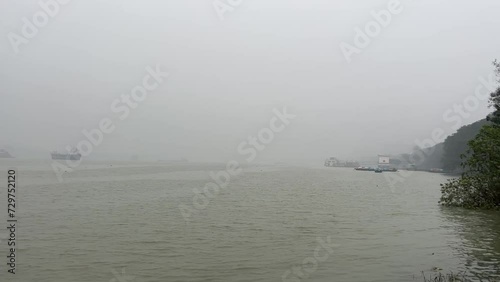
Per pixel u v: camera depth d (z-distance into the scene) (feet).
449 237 66.23
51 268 47.52
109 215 93.35
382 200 135.03
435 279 42.16
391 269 46.70
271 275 44.93
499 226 77.61
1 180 215.51
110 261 50.90
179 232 71.56
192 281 42.80
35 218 87.40
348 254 54.44
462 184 109.40
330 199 138.10
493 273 44.42
